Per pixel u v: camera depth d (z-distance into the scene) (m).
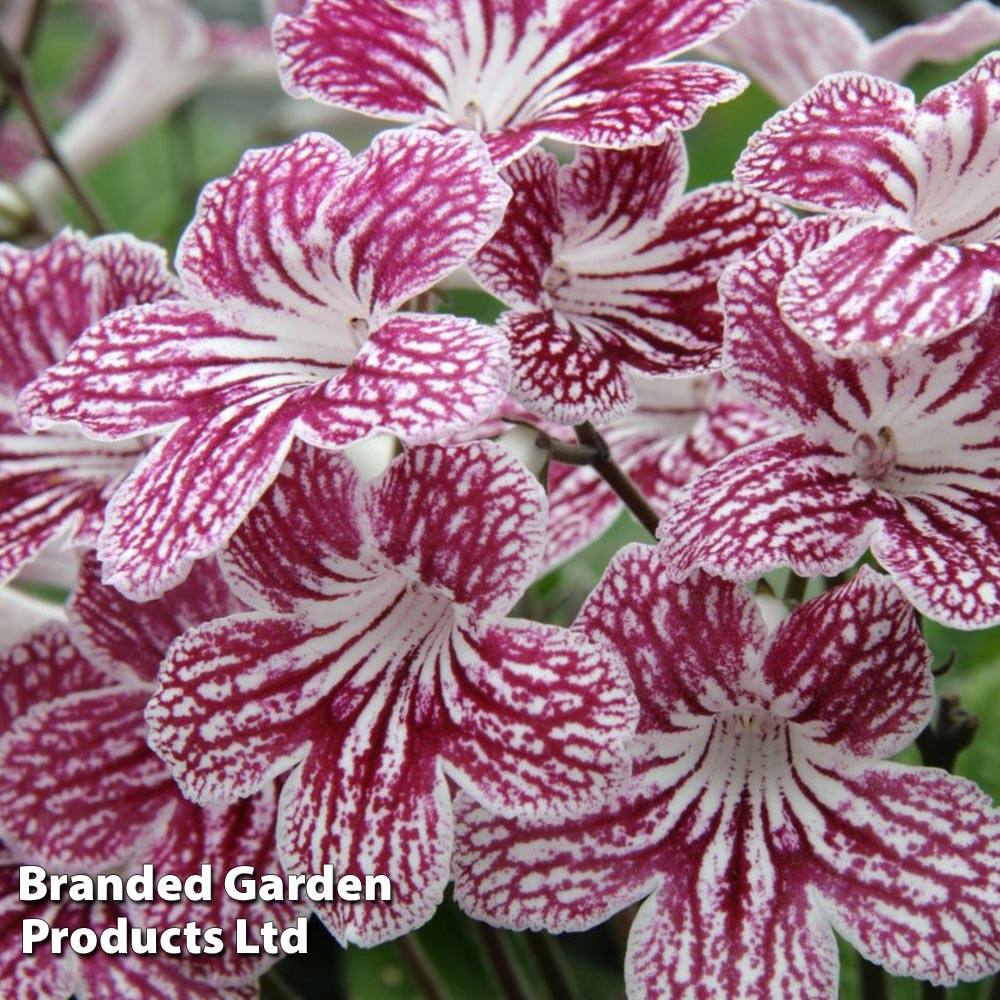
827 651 0.25
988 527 0.24
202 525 0.23
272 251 0.25
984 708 0.34
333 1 0.27
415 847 0.24
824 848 0.25
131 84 0.44
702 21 0.26
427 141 0.25
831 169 0.24
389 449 0.27
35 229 0.37
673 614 0.25
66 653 0.28
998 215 0.25
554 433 0.29
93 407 0.25
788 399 0.25
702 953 0.25
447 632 0.26
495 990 0.35
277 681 0.26
